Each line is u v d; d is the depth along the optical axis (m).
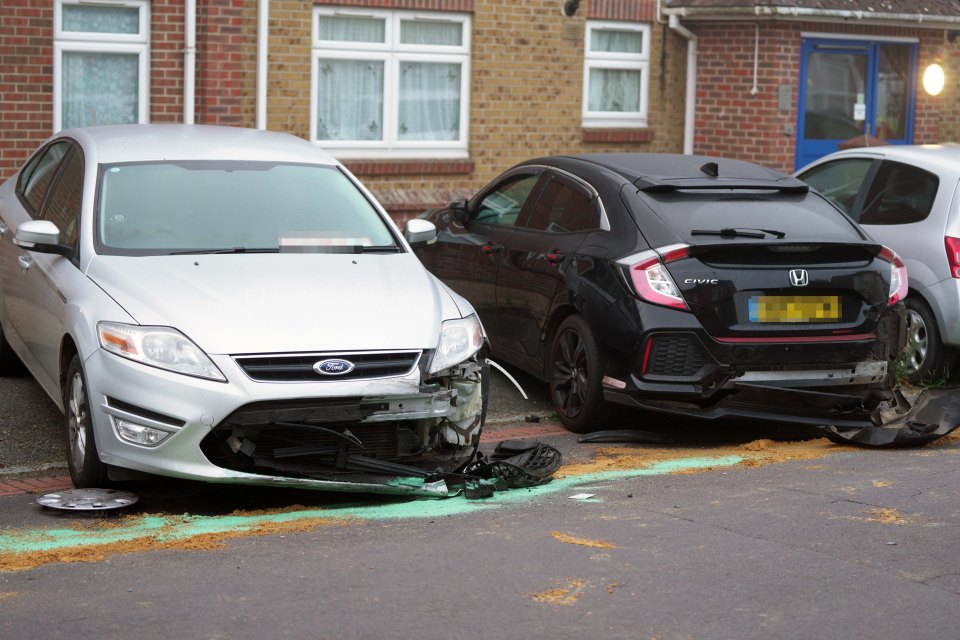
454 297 7.24
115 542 5.84
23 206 8.53
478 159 15.46
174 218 7.32
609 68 16.39
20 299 8.07
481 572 5.39
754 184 8.59
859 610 4.96
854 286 8.04
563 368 8.59
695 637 4.66
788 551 5.71
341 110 14.68
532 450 7.42
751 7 15.84
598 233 8.41
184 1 13.35
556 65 15.80
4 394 8.87
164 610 4.89
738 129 16.56
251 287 6.66
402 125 15.06
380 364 6.36
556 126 15.92
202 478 6.16
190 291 6.54
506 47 15.45
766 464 7.57
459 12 15.12
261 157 7.97
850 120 17.31
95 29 13.17
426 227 7.80
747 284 7.82
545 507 6.53
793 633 4.72
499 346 9.48
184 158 7.79
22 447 7.67
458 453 7.00
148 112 13.46
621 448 8.06
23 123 12.80
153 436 6.17
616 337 7.93
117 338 6.31
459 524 6.18
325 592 5.11
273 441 6.41
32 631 4.66
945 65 18.06
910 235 10.18
